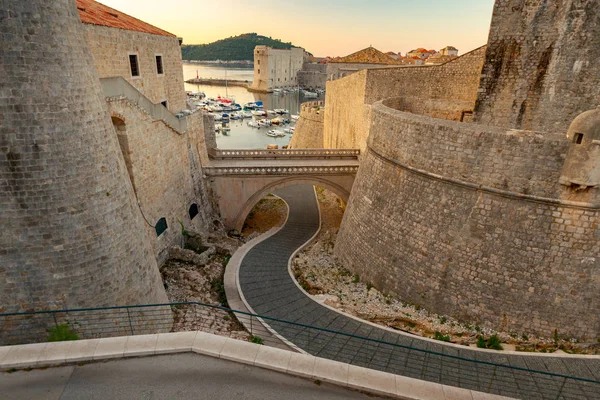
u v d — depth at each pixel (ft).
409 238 53.31
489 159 44.80
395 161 56.54
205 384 23.93
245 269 66.18
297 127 184.14
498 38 56.13
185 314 48.32
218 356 25.88
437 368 38.83
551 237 42.68
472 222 46.91
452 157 47.91
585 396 34.94
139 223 41.47
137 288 39.65
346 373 24.88
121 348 25.73
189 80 595.06
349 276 63.00
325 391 24.00
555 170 41.11
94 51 54.75
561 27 51.19
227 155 96.89
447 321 48.39
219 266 67.10
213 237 82.12
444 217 49.29
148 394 23.07
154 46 73.46
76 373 24.29
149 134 62.03
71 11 31.73
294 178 89.15
